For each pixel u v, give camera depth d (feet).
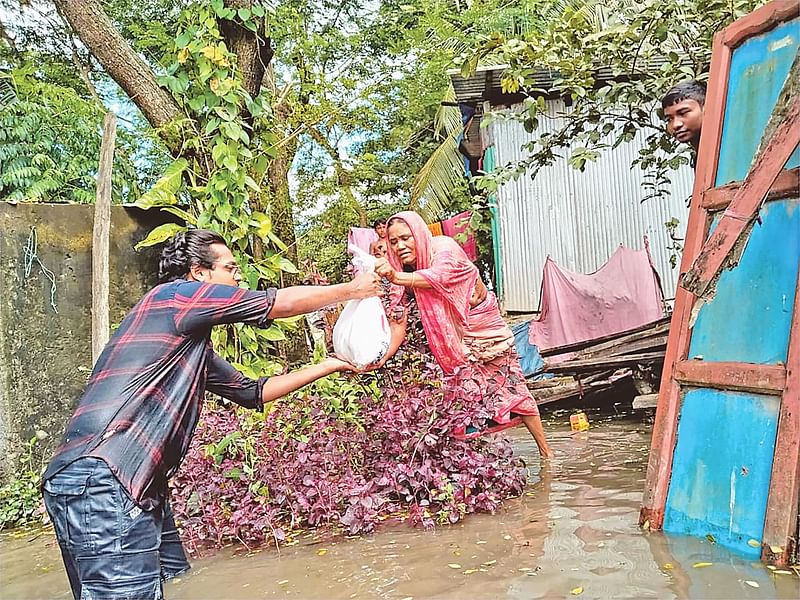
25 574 12.99
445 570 11.13
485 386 17.07
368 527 13.50
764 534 10.12
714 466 11.36
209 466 14.60
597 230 35.19
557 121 34.60
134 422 9.18
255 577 11.57
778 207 11.12
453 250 17.52
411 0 50.24
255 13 20.81
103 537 8.77
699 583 9.62
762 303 11.11
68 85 51.98
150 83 21.03
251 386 12.01
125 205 20.15
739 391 11.14
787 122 9.60
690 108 14.11
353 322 13.24
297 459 14.38
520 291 35.68
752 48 12.26
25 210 18.86
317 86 29.48
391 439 15.25
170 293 9.91
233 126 18.97
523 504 14.83
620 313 28.89
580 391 29.07
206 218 18.76
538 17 39.37
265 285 21.54
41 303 18.93
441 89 46.21
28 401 18.58
